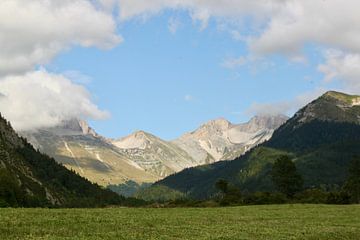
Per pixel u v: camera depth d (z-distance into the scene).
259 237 49.34
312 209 99.06
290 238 49.44
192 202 174.12
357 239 52.41
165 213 80.06
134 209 89.56
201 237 46.91
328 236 52.47
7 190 170.50
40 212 64.69
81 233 45.44
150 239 43.66
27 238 40.66
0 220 51.59
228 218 73.44
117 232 47.50
